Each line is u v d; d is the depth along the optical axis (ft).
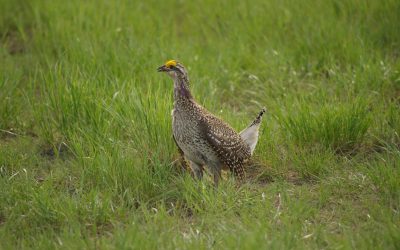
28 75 70.28
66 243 42.24
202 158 51.57
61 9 79.41
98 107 57.47
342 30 72.74
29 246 43.29
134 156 53.52
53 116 59.72
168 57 69.87
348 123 56.59
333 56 69.51
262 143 56.24
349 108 57.88
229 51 72.33
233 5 82.17
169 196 49.52
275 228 44.16
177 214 47.39
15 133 60.39
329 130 56.49
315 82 66.80
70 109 58.34
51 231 44.45
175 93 51.01
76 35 73.15
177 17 85.51
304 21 76.18
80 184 49.65
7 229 44.62
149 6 84.12
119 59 68.03
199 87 64.49
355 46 70.03
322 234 43.45
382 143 55.88
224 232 42.80
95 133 56.24
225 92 67.05
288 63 69.97
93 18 78.13
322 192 49.29
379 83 64.34
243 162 52.08
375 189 49.60
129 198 47.88
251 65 70.49
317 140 56.75
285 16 78.02
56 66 61.46
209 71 68.49
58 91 59.26
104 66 66.95
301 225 44.37
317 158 53.47
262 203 47.75
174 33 77.56
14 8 82.58
